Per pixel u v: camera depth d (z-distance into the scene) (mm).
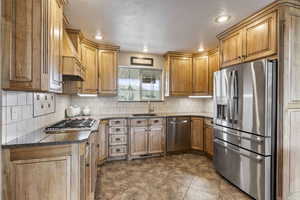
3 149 1353
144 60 4430
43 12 1440
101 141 3348
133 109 4363
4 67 1350
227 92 2633
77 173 1507
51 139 1529
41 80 1436
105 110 4129
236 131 2473
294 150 2074
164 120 3961
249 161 2256
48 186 1448
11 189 1376
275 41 2053
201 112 4785
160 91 4648
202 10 2197
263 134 2064
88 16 2373
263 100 2066
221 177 2865
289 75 2035
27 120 1777
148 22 2568
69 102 3775
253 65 2186
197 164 3461
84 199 1678
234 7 2125
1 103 1344
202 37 3189
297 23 2064
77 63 2174
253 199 2213
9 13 1362
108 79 3699
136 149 3746
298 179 2098
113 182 2686
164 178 2830
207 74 4105
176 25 2664
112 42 3508
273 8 2062
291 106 2055
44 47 1457
